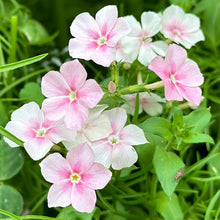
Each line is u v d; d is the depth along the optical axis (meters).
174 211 0.37
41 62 0.44
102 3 0.47
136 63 0.38
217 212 0.37
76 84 0.33
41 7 0.47
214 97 0.42
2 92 0.39
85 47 0.34
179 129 0.35
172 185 0.35
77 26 0.34
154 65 0.33
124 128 0.34
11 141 0.34
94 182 0.33
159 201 0.37
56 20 0.47
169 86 0.33
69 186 0.33
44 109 0.33
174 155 0.35
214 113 0.43
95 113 0.34
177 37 0.38
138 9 0.46
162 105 0.39
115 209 0.38
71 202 0.33
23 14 0.45
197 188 0.40
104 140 0.34
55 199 0.33
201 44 0.45
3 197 0.36
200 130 0.36
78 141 0.34
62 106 0.33
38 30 0.44
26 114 0.34
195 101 0.34
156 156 0.35
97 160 0.34
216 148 0.39
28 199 0.39
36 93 0.38
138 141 0.34
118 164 0.34
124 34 0.33
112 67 0.34
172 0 0.43
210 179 0.37
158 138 0.37
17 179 0.39
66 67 0.33
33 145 0.33
